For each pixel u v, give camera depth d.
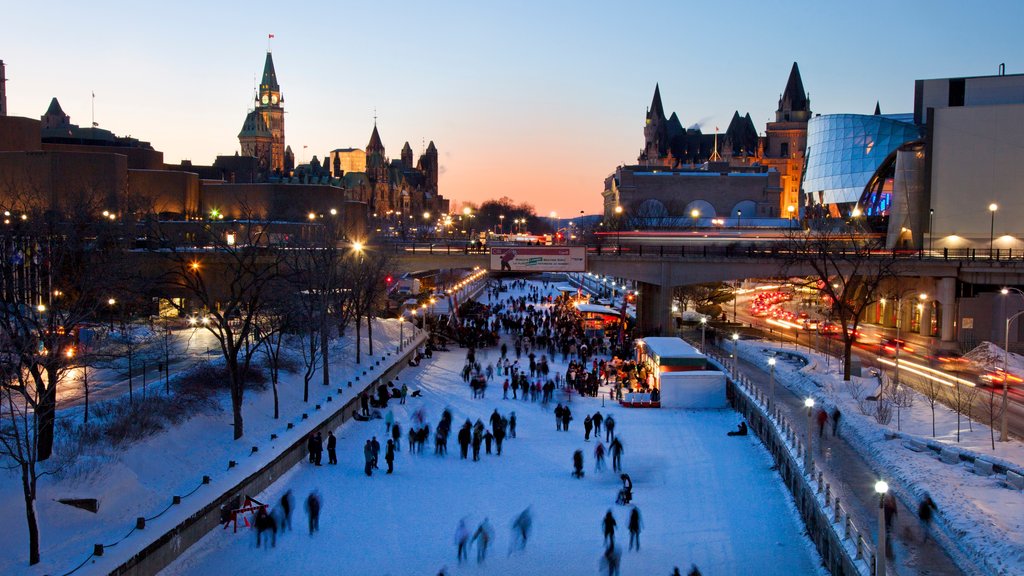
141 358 56.22
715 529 33.12
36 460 29.31
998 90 111.88
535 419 52.62
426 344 82.12
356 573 28.80
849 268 82.06
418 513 34.88
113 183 103.69
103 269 45.53
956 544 26.31
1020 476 31.14
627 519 34.31
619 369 66.69
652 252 94.19
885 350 76.38
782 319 104.31
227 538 31.64
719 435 48.53
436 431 46.44
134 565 26.16
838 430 42.34
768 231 160.50
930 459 35.47
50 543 26.81
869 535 27.34
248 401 46.12
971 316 81.31
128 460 33.38
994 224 101.06
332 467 41.50
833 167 181.62
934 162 102.56
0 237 45.91
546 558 30.25
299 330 58.94
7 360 31.86
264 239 93.06
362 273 71.00
